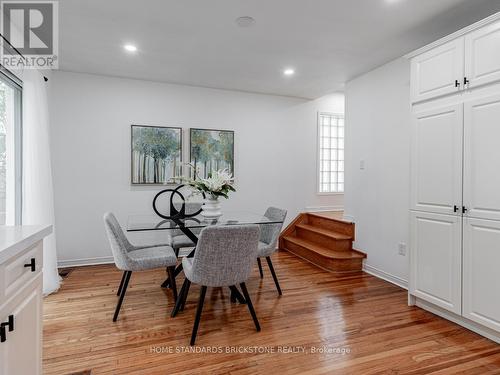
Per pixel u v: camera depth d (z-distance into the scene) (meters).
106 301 2.82
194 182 3.18
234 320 2.47
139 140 4.12
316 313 2.62
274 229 3.11
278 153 4.91
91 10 2.39
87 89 3.90
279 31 2.76
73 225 3.89
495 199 2.07
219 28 2.70
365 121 3.86
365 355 2.00
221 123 4.55
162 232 4.24
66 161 3.84
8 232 1.24
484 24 2.12
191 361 1.92
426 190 2.58
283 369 1.85
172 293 3.02
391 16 2.50
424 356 2.00
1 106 2.55
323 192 5.21
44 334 2.22
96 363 1.89
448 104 2.39
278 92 4.72
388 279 3.48
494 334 2.16
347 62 3.49
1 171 2.57
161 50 3.17
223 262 2.12
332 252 3.96
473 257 2.21
